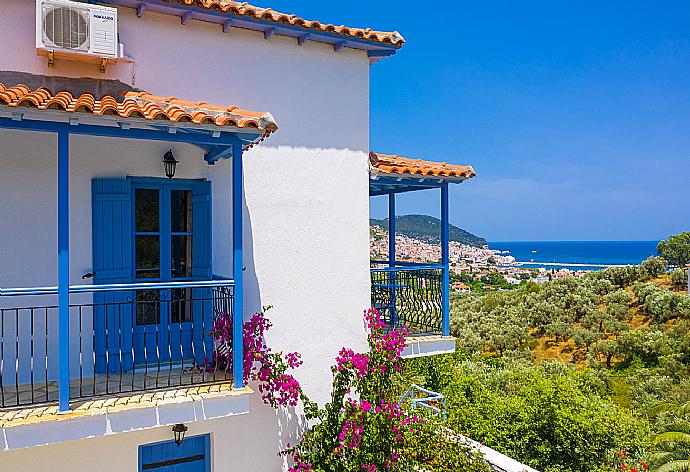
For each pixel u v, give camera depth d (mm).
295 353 6738
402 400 8469
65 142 4586
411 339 7832
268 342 6762
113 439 5746
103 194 6031
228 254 6699
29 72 5715
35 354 5758
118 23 6066
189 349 6660
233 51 6684
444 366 16016
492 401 14555
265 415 6613
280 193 6902
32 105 4254
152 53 6238
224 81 6621
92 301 6039
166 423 4992
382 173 7508
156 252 6582
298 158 7023
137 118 4574
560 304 35906
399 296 8945
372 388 7133
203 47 6516
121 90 5879
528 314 35500
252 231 6723
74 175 6016
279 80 6949
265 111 6852
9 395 5227
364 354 7254
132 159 6277
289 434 6770
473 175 8078
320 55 7227
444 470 7848
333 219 7246
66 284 4605
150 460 6117
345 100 7391
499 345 32656
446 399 13961
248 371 6141
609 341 30625
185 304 6695
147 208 6523
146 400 5023
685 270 35875
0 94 4180
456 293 48500
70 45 5461
